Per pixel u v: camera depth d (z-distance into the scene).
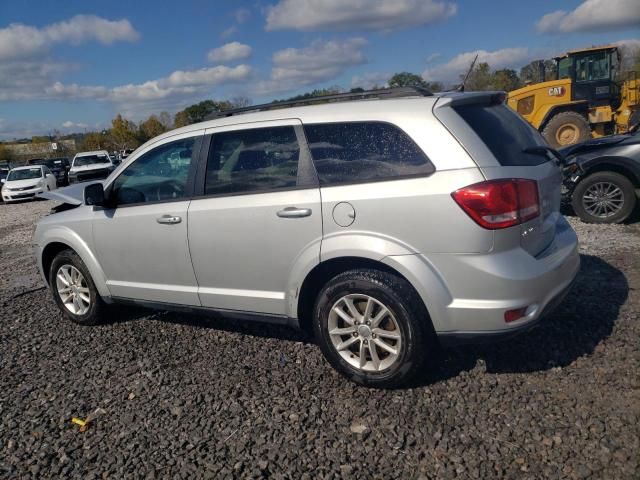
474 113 3.28
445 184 3.01
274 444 2.94
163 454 2.93
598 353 3.57
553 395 3.15
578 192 7.33
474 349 3.77
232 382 3.66
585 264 5.42
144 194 4.26
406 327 3.17
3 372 4.12
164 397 3.53
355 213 3.22
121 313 5.13
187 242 3.94
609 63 13.57
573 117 13.77
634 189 6.98
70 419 3.37
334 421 3.11
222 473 2.74
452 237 2.99
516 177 3.03
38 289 6.47
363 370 3.38
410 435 2.91
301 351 4.05
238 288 3.83
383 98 3.51
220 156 3.85
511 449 2.72
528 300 3.01
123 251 4.38
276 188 3.56
